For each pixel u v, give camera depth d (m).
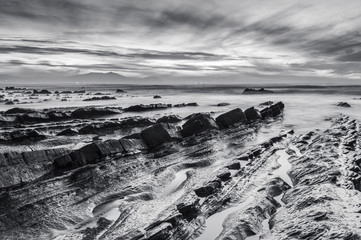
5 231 13.55
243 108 58.56
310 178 17.78
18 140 23.25
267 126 38.97
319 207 12.82
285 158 23.97
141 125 34.22
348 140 26.55
